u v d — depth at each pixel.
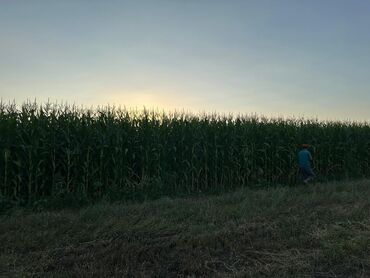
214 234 8.42
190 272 6.69
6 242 7.72
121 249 7.44
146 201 12.73
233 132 18.69
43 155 13.33
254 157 19.33
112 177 14.85
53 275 6.22
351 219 10.12
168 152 16.75
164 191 15.34
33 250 7.49
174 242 7.95
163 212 10.48
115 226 8.77
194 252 7.52
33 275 6.23
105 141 14.56
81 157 14.23
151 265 6.97
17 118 13.42
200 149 17.59
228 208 11.06
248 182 19.11
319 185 17.00
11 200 12.15
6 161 12.65
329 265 7.09
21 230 8.61
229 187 18.06
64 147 13.98
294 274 6.62
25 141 13.23
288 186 18.52
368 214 10.63
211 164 18.00
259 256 7.54
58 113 14.19
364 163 24.41
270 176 20.19
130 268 6.70
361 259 7.29
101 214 10.06
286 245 8.10
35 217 9.76
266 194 13.57
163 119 16.97
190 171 17.16
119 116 15.59
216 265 7.10
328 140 22.53
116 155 14.80
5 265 6.55
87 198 13.23
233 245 7.96
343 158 23.12
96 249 7.53
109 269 6.57
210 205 11.75
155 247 7.61
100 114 15.08
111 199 13.93
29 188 12.86
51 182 13.66
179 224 9.30
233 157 18.69
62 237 8.12
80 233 8.34
